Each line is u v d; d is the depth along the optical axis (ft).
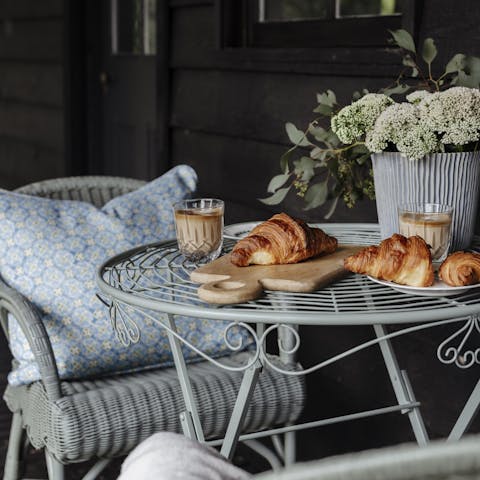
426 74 6.82
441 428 7.18
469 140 4.86
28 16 17.76
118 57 14.17
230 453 5.05
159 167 11.31
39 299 6.14
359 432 8.25
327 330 8.57
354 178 5.86
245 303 4.41
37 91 17.76
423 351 7.30
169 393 5.69
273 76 8.86
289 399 5.98
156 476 2.81
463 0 6.49
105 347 6.12
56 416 5.41
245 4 9.59
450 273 4.39
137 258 5.57
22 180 19.10
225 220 9.82
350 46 8.08
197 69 10.34
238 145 9.68
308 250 4.94
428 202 5.11
